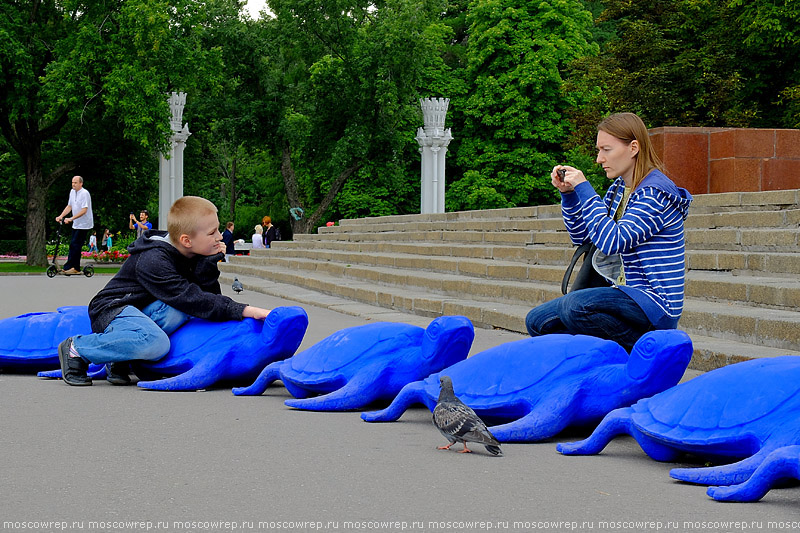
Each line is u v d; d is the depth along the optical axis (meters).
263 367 6.07
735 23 30.70
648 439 3.99
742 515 3.17
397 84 39.09
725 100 29.88
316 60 39.81
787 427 3.49
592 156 33.31
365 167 41.53
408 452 4.23
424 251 17.02
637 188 4.96
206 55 29.58
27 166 29.67
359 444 4.41
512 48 42.41
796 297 7.78
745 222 11.59
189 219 6.24
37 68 28.31
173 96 32.03
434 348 5.17
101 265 32.25
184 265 6.41
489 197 41.66
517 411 4.55
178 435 4.61
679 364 4.24
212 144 44.06
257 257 24.14
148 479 3.69
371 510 3.23
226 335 6.11
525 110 42.47
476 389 4.69
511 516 3.15
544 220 15.05
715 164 15.48
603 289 4.97
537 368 4.56
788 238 10.16
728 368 3.93
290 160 43.41
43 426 4.83
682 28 32.00
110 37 27.78
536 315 5.27
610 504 3.31
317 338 9.28
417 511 3.22
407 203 47.81
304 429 4.80
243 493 3.47
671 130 15.48
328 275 18.16
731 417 3.67
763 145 15.02
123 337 6.04
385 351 5.39
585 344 4.58
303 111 41.97
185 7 28.98
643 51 31.39
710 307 8.27
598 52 40.56
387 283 14.84
